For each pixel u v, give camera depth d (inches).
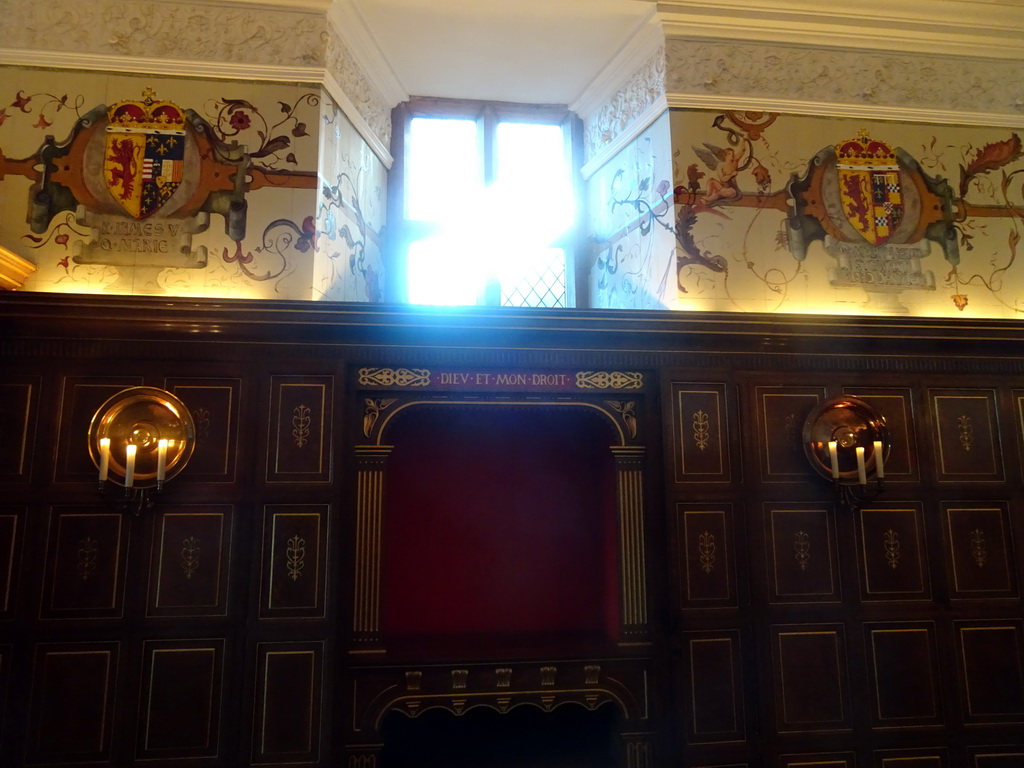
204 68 189.9
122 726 164.1
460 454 215.5
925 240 210.1
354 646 176.6
